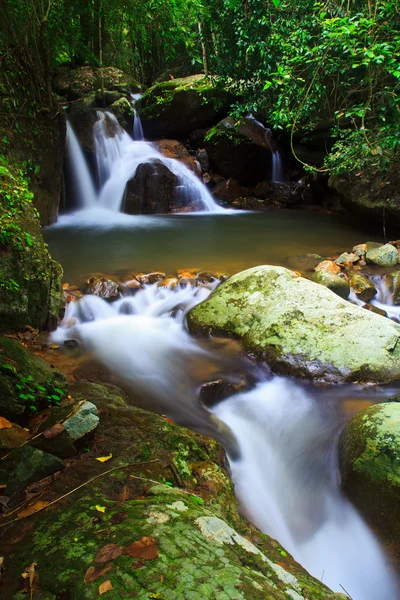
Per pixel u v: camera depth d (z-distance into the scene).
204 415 4.07
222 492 2.80
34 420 3.14
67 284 6.62
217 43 10.88
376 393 4.52
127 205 11.65
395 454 3.16
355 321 5.02
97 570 1.90
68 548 2.05
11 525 2.25
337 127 8.66
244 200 13.23
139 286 6.71
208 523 2.21
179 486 2.73
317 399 4.49
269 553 2.47
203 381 4.63
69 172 11.24
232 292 5.83
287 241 9.27
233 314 5.57
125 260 7.85
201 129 14.26
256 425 4.11
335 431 4.04
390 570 2.80
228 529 2.21
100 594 1.78
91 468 2.74
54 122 9.29
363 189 9.47
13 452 2.64
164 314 6.16
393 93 6.37
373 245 8.30
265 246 8.91
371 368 4.66
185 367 4.91
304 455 3.79
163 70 18.14
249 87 10.85
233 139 12.84
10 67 8.02
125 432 3.17
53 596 1.82
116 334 5.56
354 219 11.16
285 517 3.21
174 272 7.35
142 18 10.23
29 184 8.56
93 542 2.08
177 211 12.24
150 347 5.32
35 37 8.61
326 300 5.30
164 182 12.03
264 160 13.56
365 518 3.11
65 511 2.33
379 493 3.08
